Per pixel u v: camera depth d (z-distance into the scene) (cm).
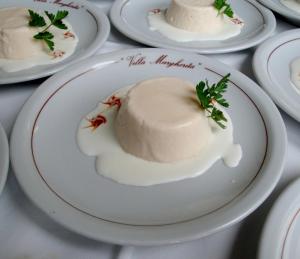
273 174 22
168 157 25
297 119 27
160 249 20
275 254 18
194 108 26
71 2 43
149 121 25
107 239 19
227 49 36
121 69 32
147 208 22
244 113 28
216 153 26
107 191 23
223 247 20
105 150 26
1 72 33
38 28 35
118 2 43
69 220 20
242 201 21
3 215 21
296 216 20
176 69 33
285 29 43
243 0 47
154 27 41
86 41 37
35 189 21
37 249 20
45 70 31
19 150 23
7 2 43
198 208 22
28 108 27
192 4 40
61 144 26
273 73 34
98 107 29
